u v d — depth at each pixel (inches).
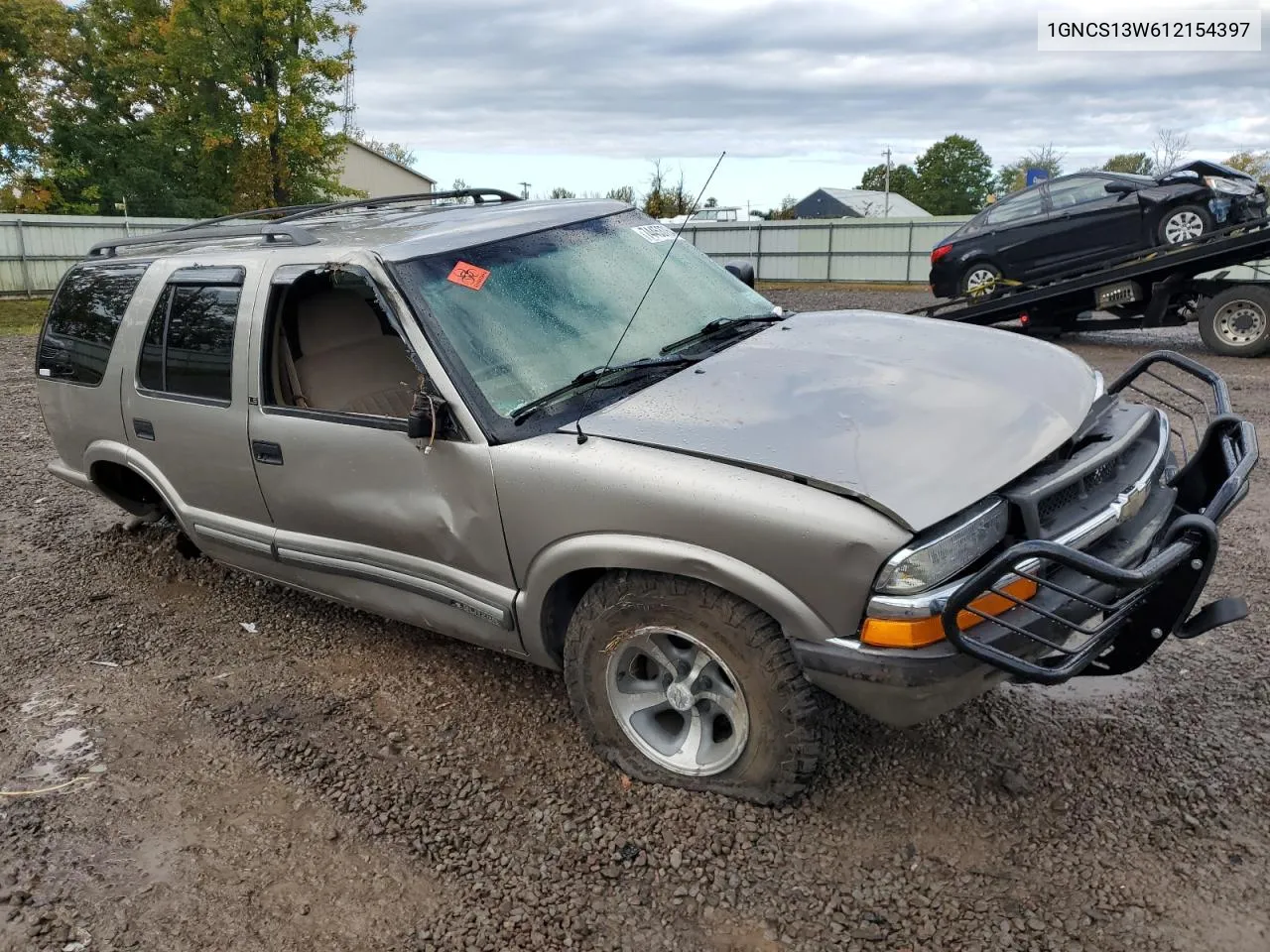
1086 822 111.2
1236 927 94.8
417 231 143.9
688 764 118.6
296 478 145.6
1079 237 486.9
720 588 107.2
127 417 175.9
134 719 147.3
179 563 211.2
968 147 3189.0
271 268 147.2
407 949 99.1
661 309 147.6
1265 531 196.5
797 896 102.6
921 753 125.6
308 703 148.9
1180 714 132.0
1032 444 109.4
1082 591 104.0
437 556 132.5
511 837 115.0
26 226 955.3
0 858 116.4
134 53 1318.9
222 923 104.3
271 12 1051.3
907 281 1073.5
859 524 97.1
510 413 123.0
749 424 111.8
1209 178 458.0
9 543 229.3
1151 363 150.0
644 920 100.9
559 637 128.1
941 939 95.7
